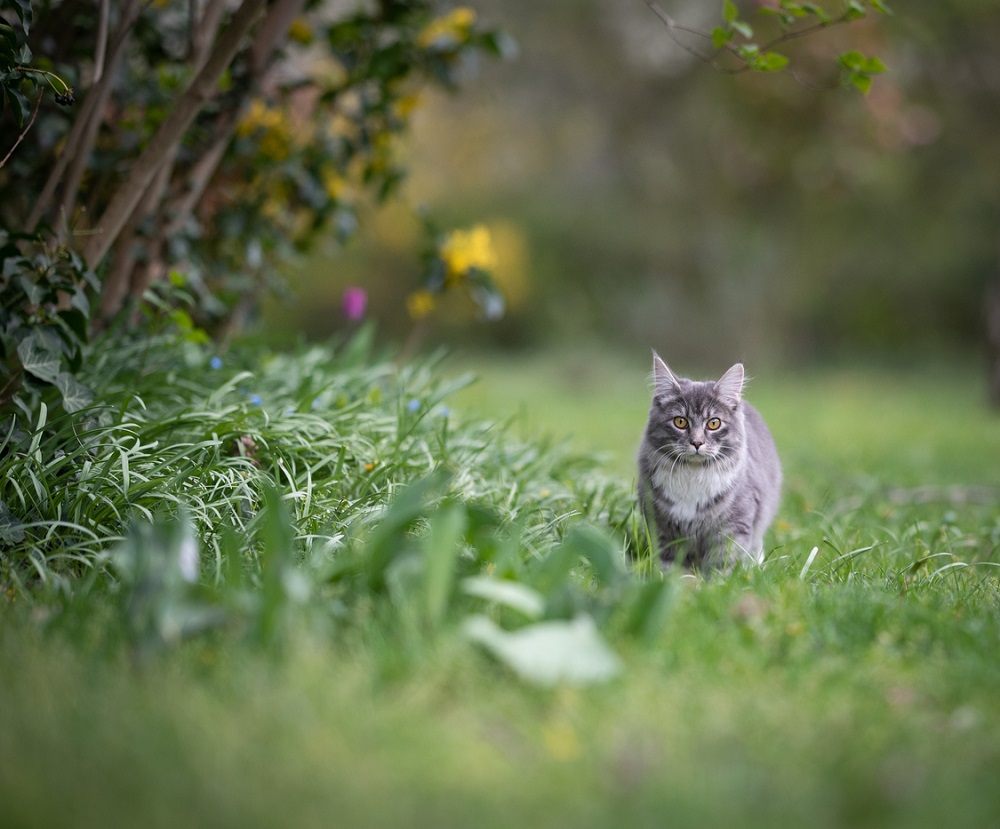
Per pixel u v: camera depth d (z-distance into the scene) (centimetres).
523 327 4628
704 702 571
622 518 1036
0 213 1252
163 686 559
